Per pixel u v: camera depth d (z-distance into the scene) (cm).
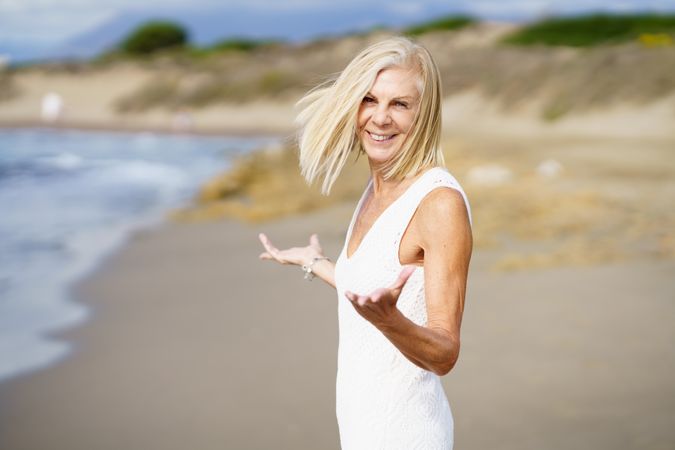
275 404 507
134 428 484
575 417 460
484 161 2006
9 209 1558
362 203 222
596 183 1520
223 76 6278
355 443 206
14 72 7056
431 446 203
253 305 764
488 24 7138
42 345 667
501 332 627
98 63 7419
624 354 566
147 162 2705
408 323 166
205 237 1197
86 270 977
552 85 3766
